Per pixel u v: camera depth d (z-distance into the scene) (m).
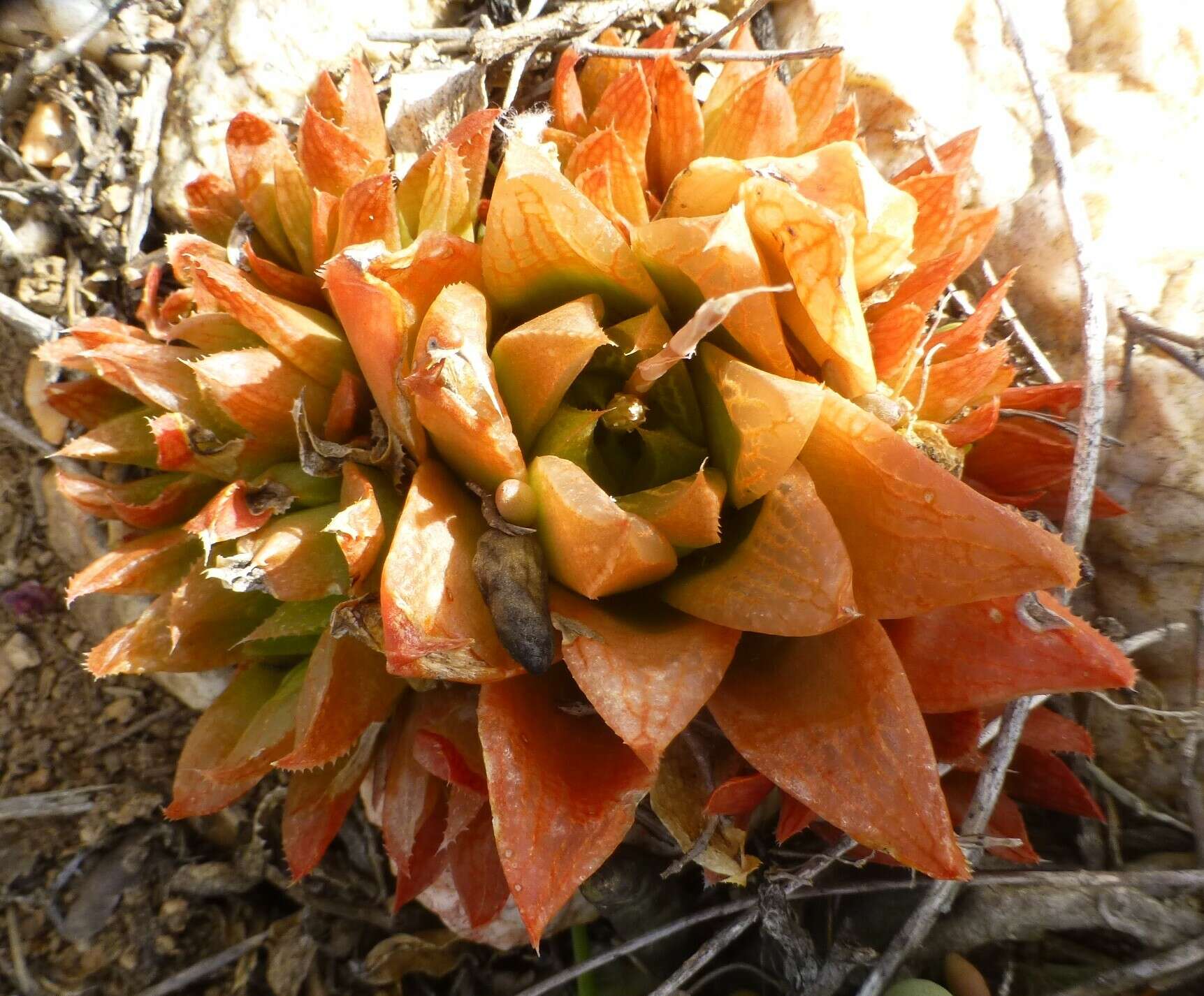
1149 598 0.14
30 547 0.15
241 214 0.13
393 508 0.10
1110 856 0.13
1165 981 0.12
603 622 0.09
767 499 0.09
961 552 0.08
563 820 0.09
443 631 0.09
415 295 0.10
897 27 0.15
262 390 0.10
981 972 0.13
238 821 0.15
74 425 0.15
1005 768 0.11
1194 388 0.13
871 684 0.09
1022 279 0.14
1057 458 0.12
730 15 0.15
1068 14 0.15
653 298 0.10
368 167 0.11
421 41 0.14
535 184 0.09
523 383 0.09
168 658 0.12
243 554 0.10
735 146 0.12
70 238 0.15
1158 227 0.14
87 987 0.14
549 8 0.15
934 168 0.12
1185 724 0.13
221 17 0.14
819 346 0.09
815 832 0.13
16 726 0.15
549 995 0.14
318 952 0.14
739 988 0.13
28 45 0.15
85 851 0.15
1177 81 0.14
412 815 0.11
